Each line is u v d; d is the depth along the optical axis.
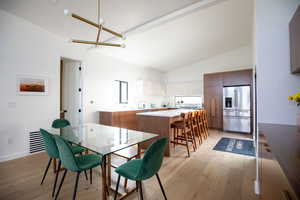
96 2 2.35
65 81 4.30
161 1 2.43
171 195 1.75
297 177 0.55
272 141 1.08
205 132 4.29
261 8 1.76
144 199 1.68
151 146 1.23
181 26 3.48
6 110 2.68
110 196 1.74
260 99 1.76
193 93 6.41
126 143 1.64
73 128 2.42
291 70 1.57
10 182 2.00
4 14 2.62
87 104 4.01
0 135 2.62
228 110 5.10
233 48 5.36
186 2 2.49
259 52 1.76
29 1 2.34
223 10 3.04
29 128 2.97
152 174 1.34
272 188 1.22
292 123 1.65
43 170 2.34
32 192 1.79
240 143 3.79
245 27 3.85
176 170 2.37
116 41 3.76
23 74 2.87
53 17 2.76
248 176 2.18
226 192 1.81
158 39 3.98
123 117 4.44
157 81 6.86
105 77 4.52
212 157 2.90
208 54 5.63
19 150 2.84
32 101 3.01
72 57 3.69
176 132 3.76
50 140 1.73
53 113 3.33
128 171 1.43
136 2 2.41
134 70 5.66
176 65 6.45
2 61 2.62
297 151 0.87
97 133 2.10
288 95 1.65
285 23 1.66
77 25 3.01
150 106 6.43
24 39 2.88
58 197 1.71
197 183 2.01
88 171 2.36
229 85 5.11
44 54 3.17
